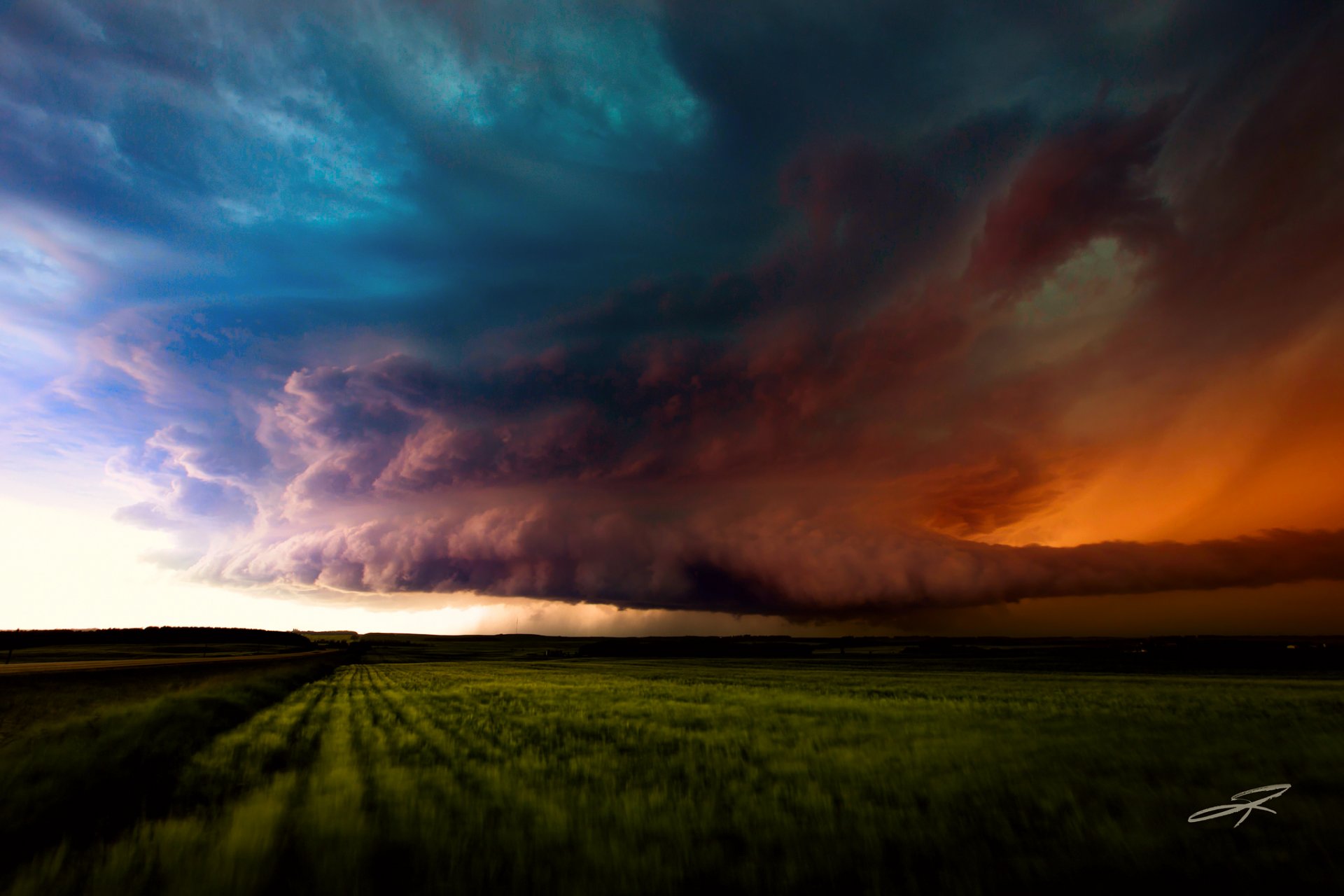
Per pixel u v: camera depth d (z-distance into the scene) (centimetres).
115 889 618
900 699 2916
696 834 789
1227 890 601
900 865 677
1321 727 1698
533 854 700
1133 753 1250
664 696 3172
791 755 1324
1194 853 687
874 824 809
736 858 714
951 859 683
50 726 1600
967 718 1983
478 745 1577
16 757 1125
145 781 1147
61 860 674
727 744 1515
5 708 2488
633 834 779
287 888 631
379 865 684
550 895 607
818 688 3847
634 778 1129
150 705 2080
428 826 805
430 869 655
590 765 1262
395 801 951
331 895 608
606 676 5978
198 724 1916
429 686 4506
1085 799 906
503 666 9156
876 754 1304
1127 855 677
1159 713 2103
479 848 727
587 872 650
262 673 5106
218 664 7181
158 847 704
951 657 11362
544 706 2641
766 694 3244
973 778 1057
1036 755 1248
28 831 851
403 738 1706
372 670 8500
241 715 2409
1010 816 845
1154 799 893
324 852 698
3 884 658
